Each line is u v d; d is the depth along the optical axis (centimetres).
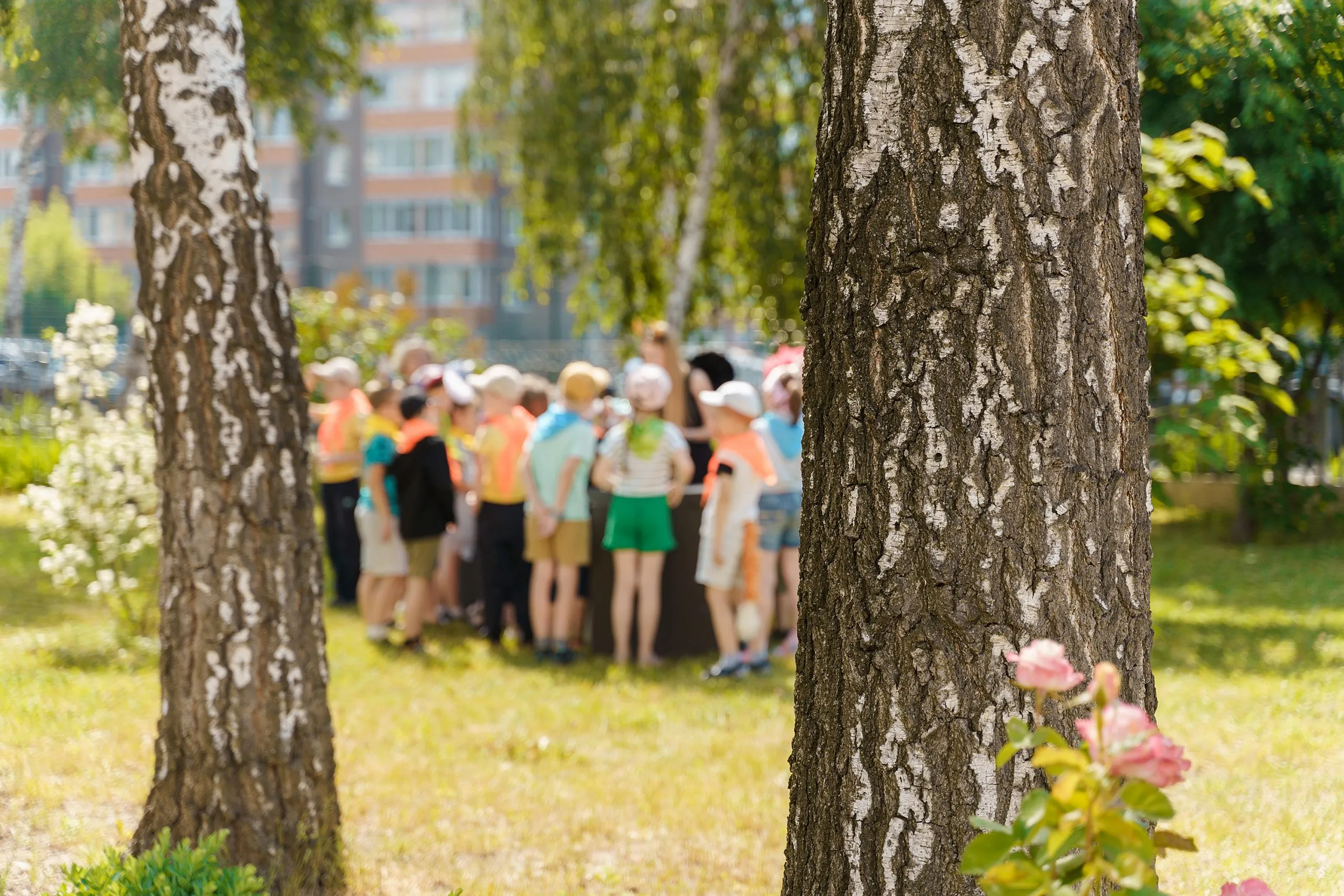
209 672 427
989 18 271
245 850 424
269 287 437
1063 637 271
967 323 272
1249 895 204
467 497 1073
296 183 6016
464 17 2395
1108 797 197
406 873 468
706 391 991
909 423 277
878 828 283
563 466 886
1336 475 1312
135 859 335
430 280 5953
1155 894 191
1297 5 721
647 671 875
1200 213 881
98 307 899
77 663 823
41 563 888
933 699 276
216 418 426
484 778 601
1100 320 273
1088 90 272
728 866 486
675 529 930
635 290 2244
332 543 1123
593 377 898
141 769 585
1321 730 617
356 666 867
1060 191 270
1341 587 1034
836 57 289
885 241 278
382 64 6041
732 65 2080
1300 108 754
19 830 492
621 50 2111
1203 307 923
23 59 839
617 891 456
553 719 727
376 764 625
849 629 286
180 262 423
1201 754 595
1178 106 806
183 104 421
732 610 862
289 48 1673
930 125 274
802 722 301
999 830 209
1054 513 271
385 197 6016
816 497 295
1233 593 1041
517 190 2345
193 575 428
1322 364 1260
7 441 1744
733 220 2223
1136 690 278
